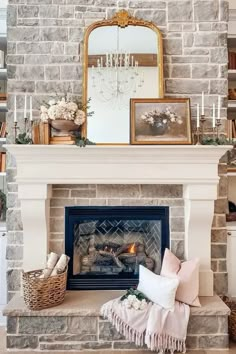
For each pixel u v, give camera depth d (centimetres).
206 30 310
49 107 291
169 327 254
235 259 322
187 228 295
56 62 306
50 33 306
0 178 378
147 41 308
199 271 293
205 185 284
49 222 302
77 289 304
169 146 274
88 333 262
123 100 304
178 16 310
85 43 304
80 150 275
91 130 300
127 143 300
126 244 327
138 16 310
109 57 307
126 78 306
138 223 324
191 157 280
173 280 259
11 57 304
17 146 270
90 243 325
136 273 316
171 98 301
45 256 293
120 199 305
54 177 281
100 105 303
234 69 359
